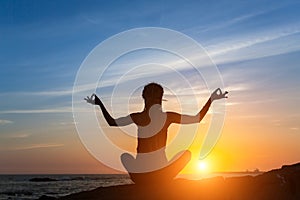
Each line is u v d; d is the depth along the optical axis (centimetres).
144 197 825
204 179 888
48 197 1059
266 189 870
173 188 845
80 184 11081
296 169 942
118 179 15112
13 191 7550
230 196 846
